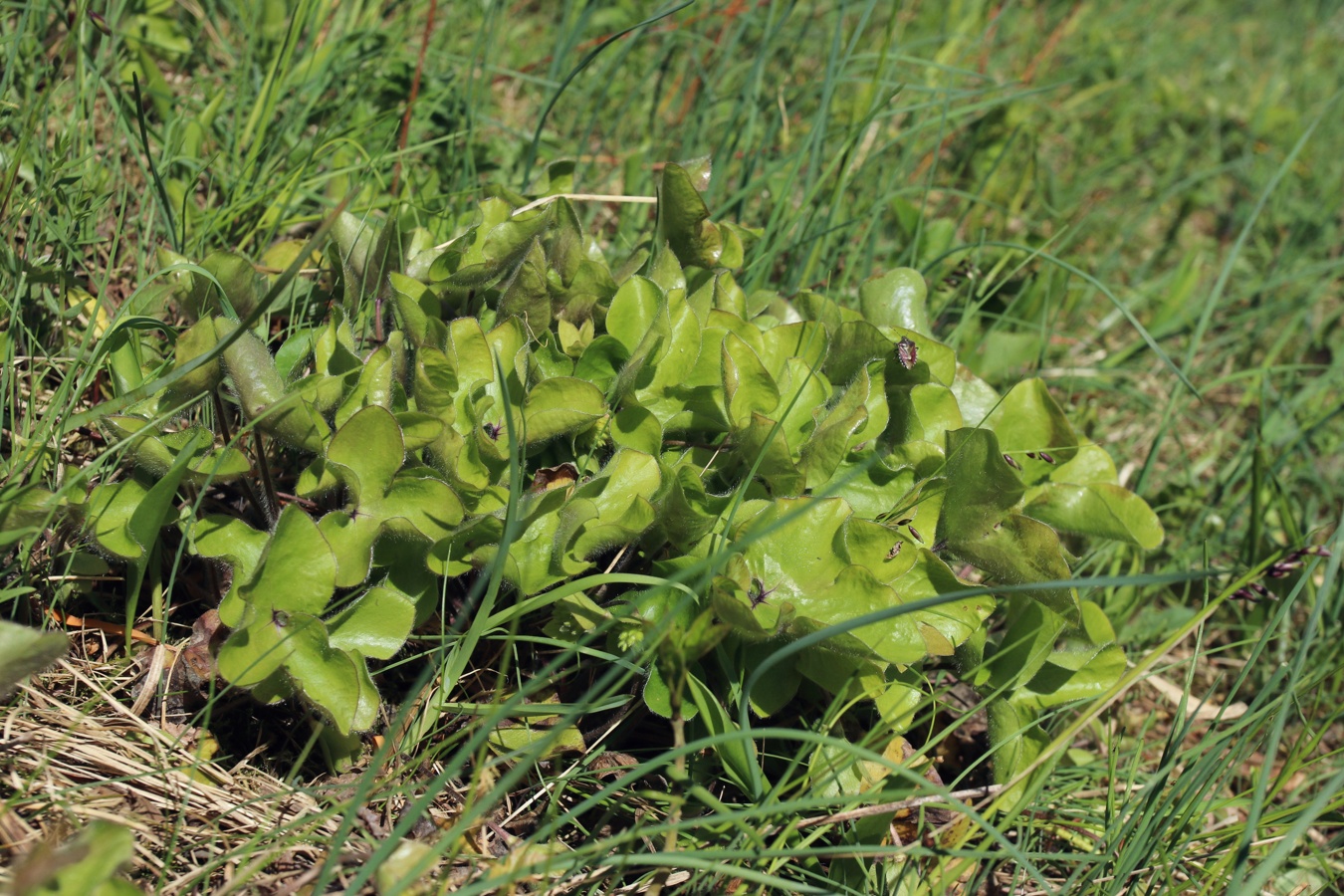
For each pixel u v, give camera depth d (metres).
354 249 1.04
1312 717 1.06
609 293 1.04
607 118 1.27
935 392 1.04
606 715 1.01
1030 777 1.01
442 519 0.98
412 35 1.25
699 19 1.24
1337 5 2.02
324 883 0.93
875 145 1.25
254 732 1.00
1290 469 1.23
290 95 1.16
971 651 1.02
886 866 0.99
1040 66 1.48
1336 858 1.06
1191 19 1.88
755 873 0.95
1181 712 1.03
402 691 1.01
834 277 1.21
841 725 1.02
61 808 0.96
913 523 1.02
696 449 1.03
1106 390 1.25
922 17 1.47
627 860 0.95
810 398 1.02
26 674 0.94
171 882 0.95
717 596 0.97
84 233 1.07
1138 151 1.53
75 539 1.00
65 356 1.04
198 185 1.14
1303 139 1.14
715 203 1.19
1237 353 1.30
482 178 1.19
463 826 0.93
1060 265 1.11
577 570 0.98
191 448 0.96
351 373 1.00
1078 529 1.04
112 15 1.13
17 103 1.09
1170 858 1.01
